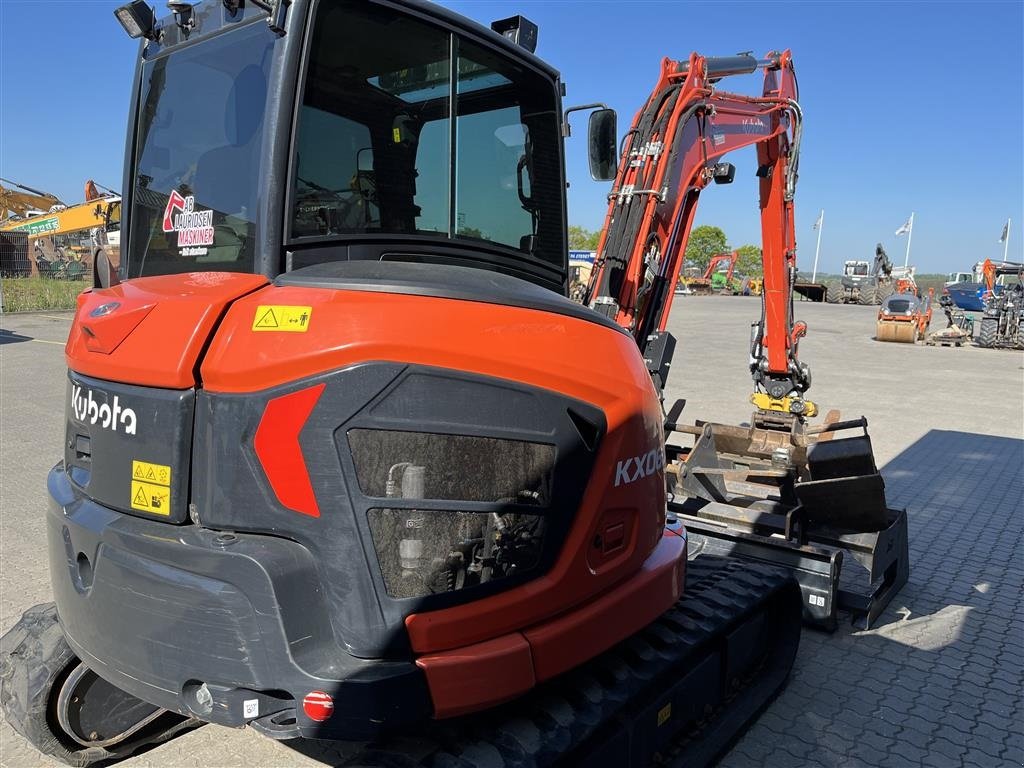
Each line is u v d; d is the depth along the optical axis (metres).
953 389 13.28
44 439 8.30
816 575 4.40
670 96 4.31
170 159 2.65
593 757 2.51
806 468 5.02
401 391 2.00
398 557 2.03
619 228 4.11
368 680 1.94
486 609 2.14
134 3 2.71
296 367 1.95
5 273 27.30
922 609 4.79
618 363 2.49
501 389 2.15
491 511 2.15
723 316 29.75
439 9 2.57
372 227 2.45
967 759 3.32
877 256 29.72
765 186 5.62
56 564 2.42
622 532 2.56
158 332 2.14
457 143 2.71
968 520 6.51
